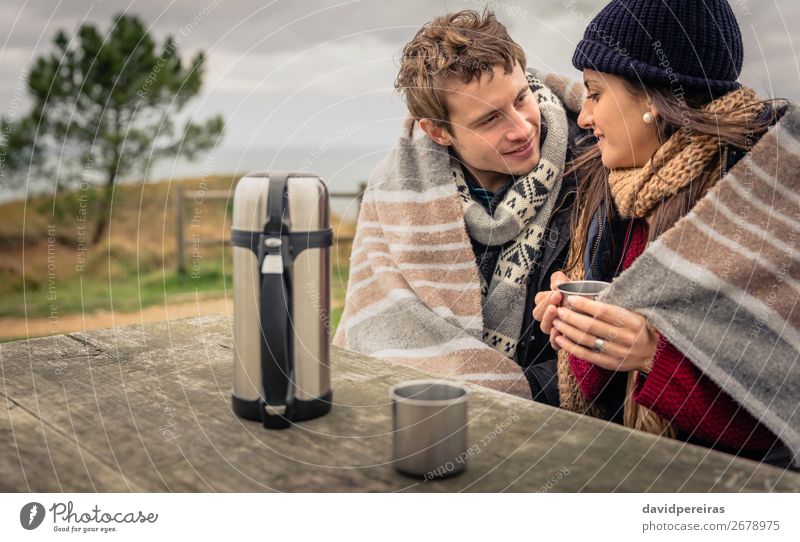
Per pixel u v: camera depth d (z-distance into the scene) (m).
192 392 0.85
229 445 0.70
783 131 1.00
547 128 1.38
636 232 1.19
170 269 5.77
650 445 0.68
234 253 0.74
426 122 1.39
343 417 0.77
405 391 0.67
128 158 5.80
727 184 1.00
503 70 1.27
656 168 1.10
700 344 0.96
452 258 1.43
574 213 1.35
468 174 1.48
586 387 1.14
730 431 0.98
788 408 0.94
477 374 1.34
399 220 1.48
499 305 1.41
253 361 0.75
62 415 0.78
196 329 1.13
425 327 1.42
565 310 1.04
